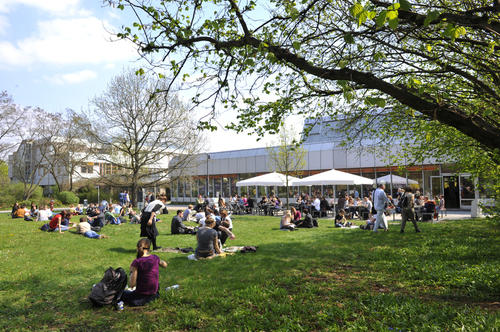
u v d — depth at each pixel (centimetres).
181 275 676
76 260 837
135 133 2664
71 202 3953
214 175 3875
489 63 604
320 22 625
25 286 623
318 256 838
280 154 2664
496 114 665
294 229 1423
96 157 2838
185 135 2691
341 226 1520
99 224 1552
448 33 384
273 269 708
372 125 1021
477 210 1764
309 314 448
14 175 4312
